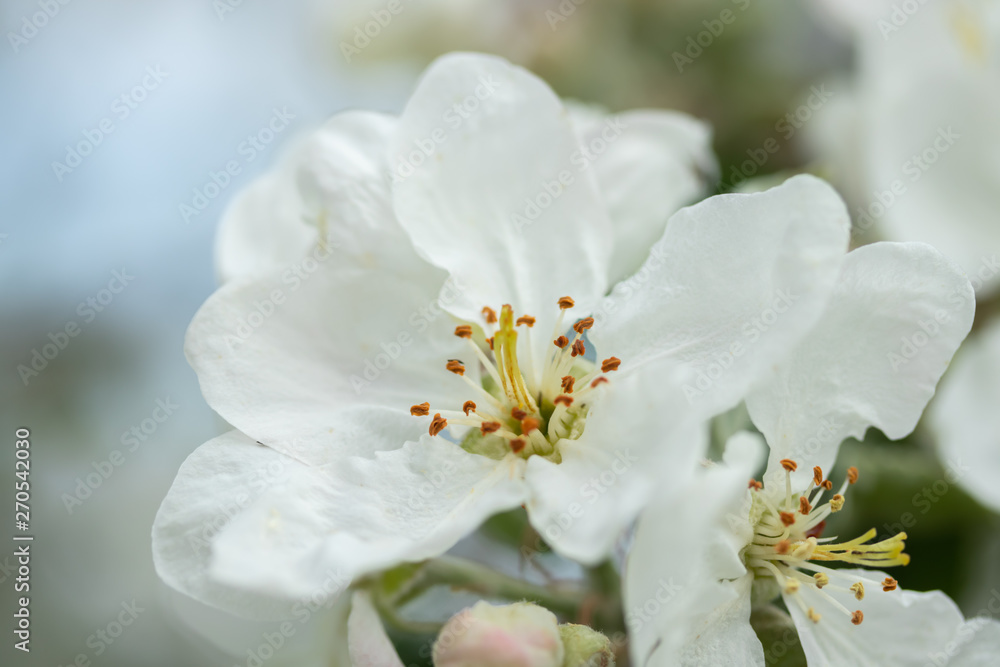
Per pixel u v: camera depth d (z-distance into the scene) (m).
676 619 0.15
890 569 0.17
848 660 0.16
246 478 0.15
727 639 0.15
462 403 0.16
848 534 0.17
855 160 0.19
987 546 0.17
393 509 0.15
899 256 0.15
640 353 0.16
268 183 0.18
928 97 0.18
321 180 0.16
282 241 0.17
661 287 0.16
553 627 0.15
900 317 0.15
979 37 0.18
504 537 0.17
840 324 0.16
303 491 0.15
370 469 0.16
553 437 0.16
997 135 0.18
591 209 0.16
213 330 0.16
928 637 0.16
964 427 0.17
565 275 0.16
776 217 0.15
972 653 0.16
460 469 0.16
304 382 0.16
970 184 0.18
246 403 0.16
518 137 0.16
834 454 0.16
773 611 0.16
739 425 0.16
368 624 0.16
